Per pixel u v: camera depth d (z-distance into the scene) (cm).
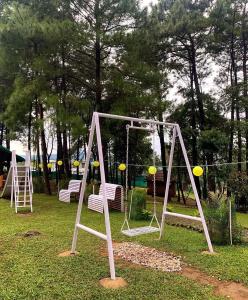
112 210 931
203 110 1459
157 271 414
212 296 342
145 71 1066
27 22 975
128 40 1037
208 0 1336
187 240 579
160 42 1346
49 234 614
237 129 1394
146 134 1463
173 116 1522
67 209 957
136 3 1059
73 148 1825
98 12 1038
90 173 1683
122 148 1691
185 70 1517
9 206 1017
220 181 1310
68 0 1052
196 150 1462
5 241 560
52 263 439
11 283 372
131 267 429
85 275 396
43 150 1384
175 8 1299
